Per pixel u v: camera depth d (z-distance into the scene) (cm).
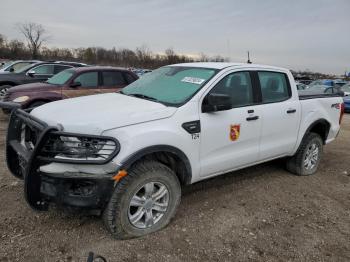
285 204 455
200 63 477
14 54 6519
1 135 748
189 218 400
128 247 337
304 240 368
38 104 842
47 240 341
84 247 333
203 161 402
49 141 322
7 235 345
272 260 330
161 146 350
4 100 859
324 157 699
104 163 313
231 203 448
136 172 337
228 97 385
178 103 389
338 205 462
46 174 316
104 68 932
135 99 415
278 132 495
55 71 1224
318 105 566
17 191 444
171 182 363
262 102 477
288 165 572
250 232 378
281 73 515
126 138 328
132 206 348
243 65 462
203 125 392
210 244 351
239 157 443
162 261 320
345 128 1103
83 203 317
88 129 325
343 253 348
